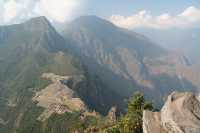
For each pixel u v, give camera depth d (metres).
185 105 47.12
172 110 46.47
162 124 46.78
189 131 42.12
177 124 43.31
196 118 44.16
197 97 49.81
